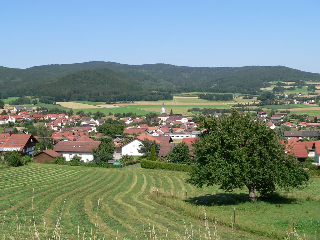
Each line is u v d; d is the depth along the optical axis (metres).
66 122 169.50
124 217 26.73
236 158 30.12
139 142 83.88
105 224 24.38
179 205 30.36
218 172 30.05
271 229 22.12
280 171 30.88
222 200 33.78
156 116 188.62
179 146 64.88
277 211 27.73
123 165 68.88
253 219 25.17
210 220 25.41
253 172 30.14
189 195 38.50
